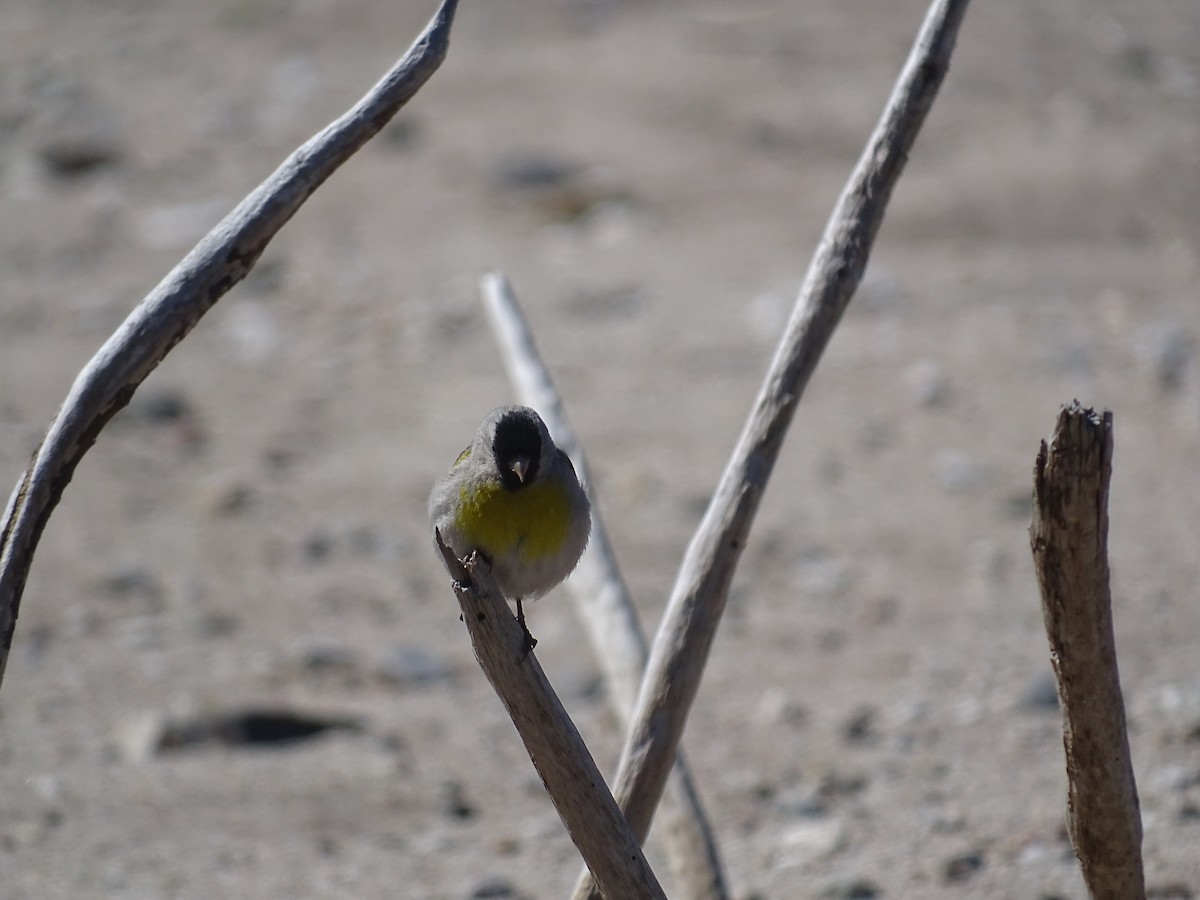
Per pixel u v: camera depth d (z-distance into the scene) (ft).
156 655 36.83
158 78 85.51
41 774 31.09
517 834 29.12
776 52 86.28
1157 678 33.86
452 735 33.40
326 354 56.44
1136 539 41.52
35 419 49.34
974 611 38.45
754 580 40.60
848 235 19.86
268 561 42.14
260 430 50.62
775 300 58.75
